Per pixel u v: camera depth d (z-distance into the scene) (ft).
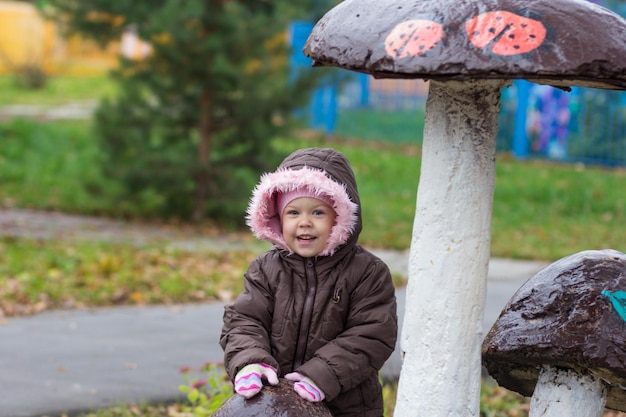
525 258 36.70
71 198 46.29
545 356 10.37
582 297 10.44
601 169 59.52
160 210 44.04
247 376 10.58
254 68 41.81
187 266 33.01
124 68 41.47
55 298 28.19
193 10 38.50
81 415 18.29
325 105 70.95
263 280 11.80
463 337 10.21
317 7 42.45
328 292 11.53
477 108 9.96
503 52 8.69
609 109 60.54
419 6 9.21
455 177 10.04
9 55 113.60
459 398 10.28
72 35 41.24
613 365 10.04
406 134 69.31
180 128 42.50
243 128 41.63
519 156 62.69
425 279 10.24
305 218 11.45
